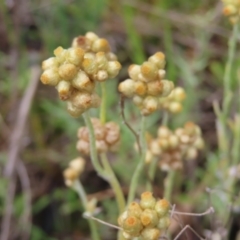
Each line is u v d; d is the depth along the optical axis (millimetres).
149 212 175
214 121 316
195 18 340
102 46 201
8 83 323
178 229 264
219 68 320
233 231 273
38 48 348
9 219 274
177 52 337
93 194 283
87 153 208
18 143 290
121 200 211
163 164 229
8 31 332
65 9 330
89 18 333
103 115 207
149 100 187
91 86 175
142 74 185
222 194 250
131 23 319
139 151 213
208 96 322
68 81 174
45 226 291
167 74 317
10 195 279
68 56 173
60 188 301
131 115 287
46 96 319
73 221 289
